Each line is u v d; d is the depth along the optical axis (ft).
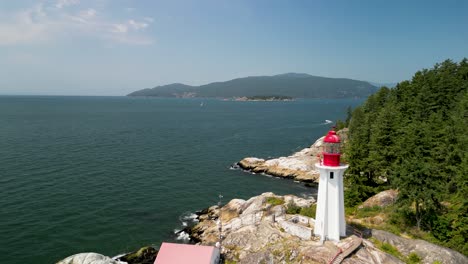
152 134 463.01
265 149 376.07
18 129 448.65
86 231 153.28
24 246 136.46
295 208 144.77
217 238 141.08
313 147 333.42
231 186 236.02
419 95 214.28
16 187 202.80
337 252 93.30
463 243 104.06
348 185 166.91
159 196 206.08
